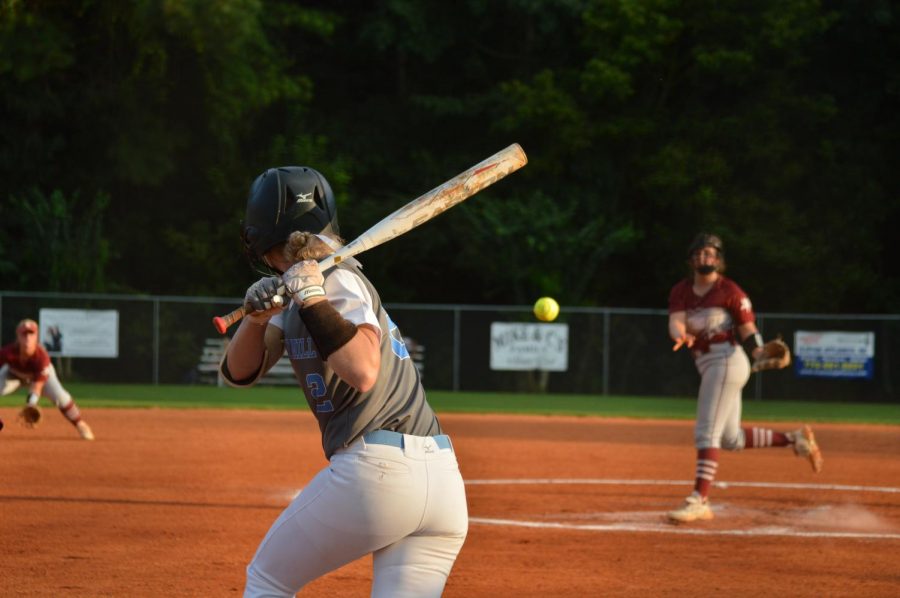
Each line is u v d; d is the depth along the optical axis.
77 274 114.19
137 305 101.81
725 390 32.19
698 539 29.44
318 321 11.97
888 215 133.38
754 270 125.31
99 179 128.38
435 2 137.25
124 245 129.25
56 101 124.12
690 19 127.75
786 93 129.00
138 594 22.25
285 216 13.30
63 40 119.25
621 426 66.88
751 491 39.03
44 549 26.53
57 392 50.00
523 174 128.88
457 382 101.62
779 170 127.00
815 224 129.00
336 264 12.70
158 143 126.75
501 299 134.25
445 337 102.69
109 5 121.56
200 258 127.62
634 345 101.69
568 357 102.06
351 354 12.01
